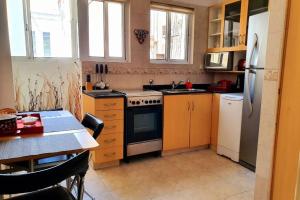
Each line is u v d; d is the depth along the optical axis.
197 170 2.74
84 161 1.16
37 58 2.91
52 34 2.96
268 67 1.46
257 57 2.60
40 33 2.89
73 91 3.13
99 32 3.18
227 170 2.74
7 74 1.91
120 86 3.35
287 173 1.34
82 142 1.35
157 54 3.69
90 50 3.15
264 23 2.49
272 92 1.45
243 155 2.85
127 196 2.16
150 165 2.87
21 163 1.55
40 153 1.18
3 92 1.91
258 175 1.59
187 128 3.27
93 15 3.10
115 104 2.71
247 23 3.09
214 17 3.92
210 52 3.85
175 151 3.28
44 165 1.64
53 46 2.98
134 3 3.26
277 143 1.40
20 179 0.99
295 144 1.29
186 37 3.89
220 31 3.76
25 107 2.90
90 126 1.93
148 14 3.40
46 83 2.99
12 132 1.46
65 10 2.99
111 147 2.74
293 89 1.29
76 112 3.17
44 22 2.89
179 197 2.15
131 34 3.31
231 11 3.46
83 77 3.08
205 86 4.07
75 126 1.68
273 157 1.42
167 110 3.08
